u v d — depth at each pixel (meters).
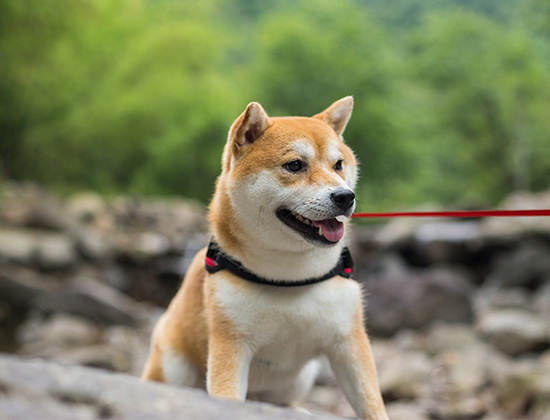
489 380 6.16
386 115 29.27
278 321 2.72
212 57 28.02
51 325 8.67
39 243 10.93
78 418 1.44
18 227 11.47
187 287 3.13
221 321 2.74
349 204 2.71
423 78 34.06
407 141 30.91
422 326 8.33
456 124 34.12
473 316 8.38
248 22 51.69
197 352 3.06
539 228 10.02
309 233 2.68
